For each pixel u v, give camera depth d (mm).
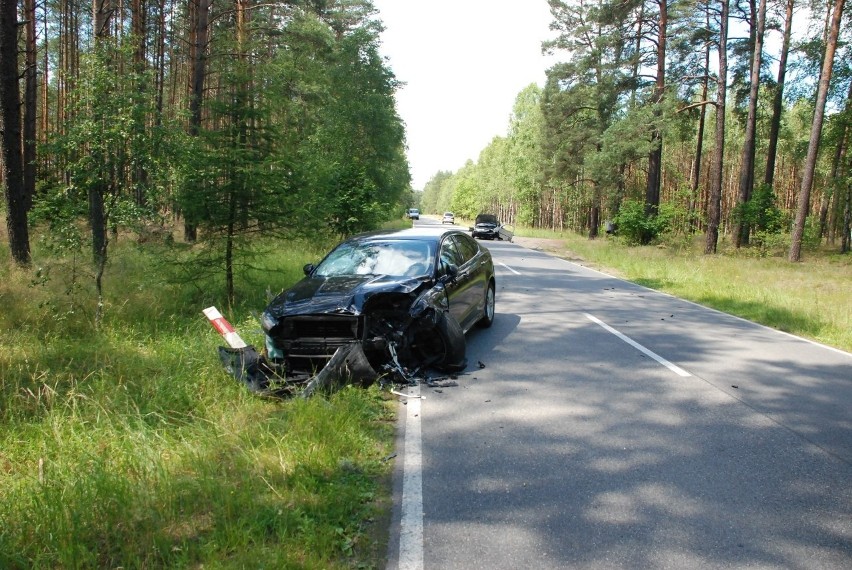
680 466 4289
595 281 16281
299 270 13422
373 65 31719
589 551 3189
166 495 3541
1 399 5047
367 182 20828
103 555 3064
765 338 8953
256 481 3832
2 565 2908
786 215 28609
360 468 4145
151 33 22219
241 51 12906
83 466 3854
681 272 17484
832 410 5578
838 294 13836
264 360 6199
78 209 7824
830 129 28062
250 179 8922
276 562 2930
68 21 23516
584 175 41125
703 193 53188
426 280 6820
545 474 4145
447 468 4234
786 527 3459
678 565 3062
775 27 28984
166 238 9367
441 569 3018
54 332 7324
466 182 112250
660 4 30281
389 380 6203
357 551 3186
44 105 26062
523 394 5941
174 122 8078
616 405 5645
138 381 5695
